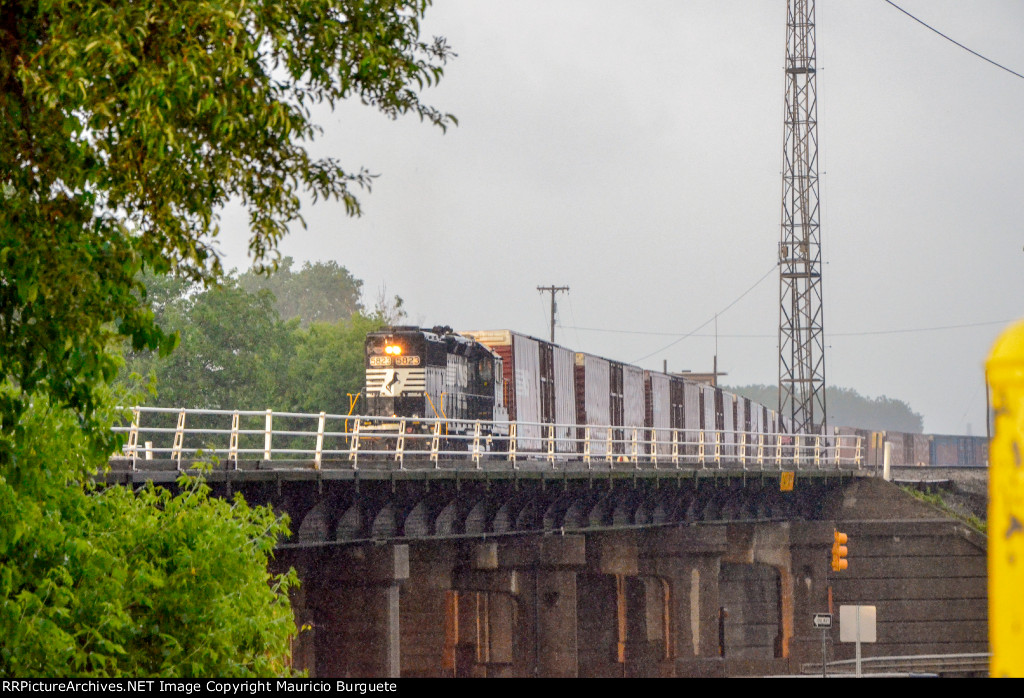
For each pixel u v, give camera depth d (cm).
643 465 17375
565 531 14525
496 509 12450
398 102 4038
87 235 3750
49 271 3631
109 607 4409
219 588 4912
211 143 3725
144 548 5022
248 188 3844
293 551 9331
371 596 10069
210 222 3750
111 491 5141
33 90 3431
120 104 3484
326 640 10238
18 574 4381
